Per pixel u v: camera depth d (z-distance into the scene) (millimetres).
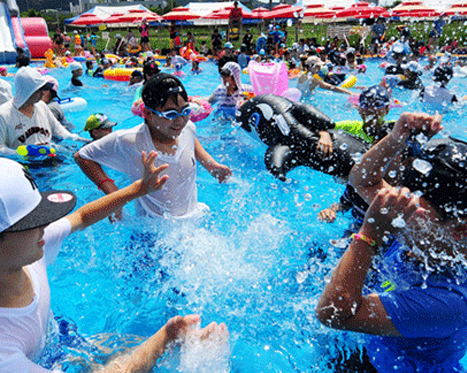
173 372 1719
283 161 3930
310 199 3547
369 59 15758
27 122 4234
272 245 2779
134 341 1972
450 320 1411
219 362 1777
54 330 1783
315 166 3979
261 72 6383
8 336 1354
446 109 6039
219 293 2330
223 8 26438
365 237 1505
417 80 6602
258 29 28953
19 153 4176
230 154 4680
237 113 4812
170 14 25688
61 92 8836
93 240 2758
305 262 2592
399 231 1475
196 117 5520
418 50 13391
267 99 4535
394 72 8586
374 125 3459
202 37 28141
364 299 1551
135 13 28062
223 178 3275
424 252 1506
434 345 1549
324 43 20812
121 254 2625
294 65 12266
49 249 1706
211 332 1784
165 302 2287
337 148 3852
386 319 1485
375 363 1785
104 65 11875
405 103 6273
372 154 2027
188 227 2812
